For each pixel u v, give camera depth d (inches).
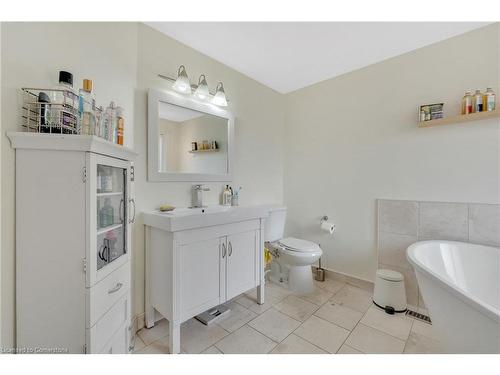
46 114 35.5
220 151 82.7
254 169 98.5
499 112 57.3
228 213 63.6
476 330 36.6
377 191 83.1
